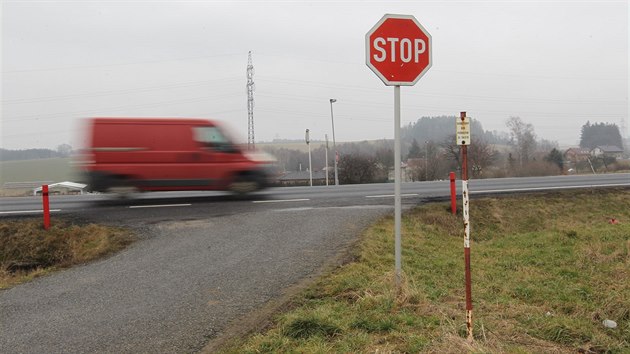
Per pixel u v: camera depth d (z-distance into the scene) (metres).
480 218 11.09
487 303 5.63
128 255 7.69
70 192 28.64
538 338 4.61
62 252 8.57
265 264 6.86
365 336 4.32
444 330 4.30
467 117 4.31
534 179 20.05
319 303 5.26
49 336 4.65
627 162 43.50
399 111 5.24
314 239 8.18
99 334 4.66
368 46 5.03
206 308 5.27
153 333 4.65
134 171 11.00
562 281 6.83
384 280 5.60
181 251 7.74
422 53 5.16
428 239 9.12
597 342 4.63
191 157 11.41
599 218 11.80
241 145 12.12
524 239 9.74
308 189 15.78
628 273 7.01
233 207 11.03
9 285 6.65
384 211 10.55
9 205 11.70
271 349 4.14
